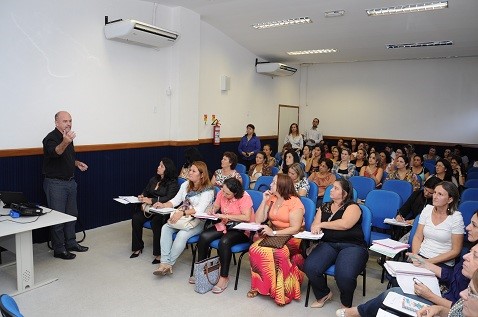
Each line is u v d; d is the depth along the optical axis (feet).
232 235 10.38
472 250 6.11
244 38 23.38
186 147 19.20
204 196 11.57
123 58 16.24
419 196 11.99
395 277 7.84
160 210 11.50
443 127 28.25
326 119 33.01
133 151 17.08
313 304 9.50
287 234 9.91
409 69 29.09
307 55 27.25
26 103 12.91
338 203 10.07
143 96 17.37
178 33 17.35
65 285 10.34
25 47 12.72
